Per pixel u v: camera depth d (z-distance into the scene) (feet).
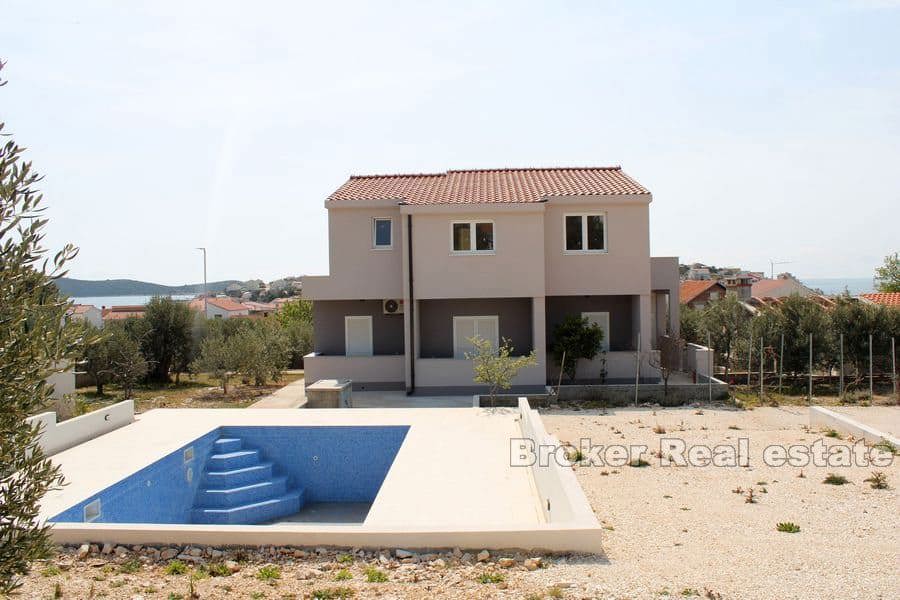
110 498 32.17
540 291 67.92
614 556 24.17
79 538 25.13
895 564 23.09
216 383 89.40
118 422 46.34
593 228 70.59
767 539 26.30
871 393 62.54
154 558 24.11
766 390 71.26
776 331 75.51
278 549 24.41
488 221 68.74
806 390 71.20
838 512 29.73
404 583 21.35
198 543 24.86
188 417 49.93
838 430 47.52
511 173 83.56
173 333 90.07
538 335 67.87
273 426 46.29
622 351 72.23
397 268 72.59
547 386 68.95
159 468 37.35
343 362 72.69
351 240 72.84
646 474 37.27
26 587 21.29
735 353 83.92
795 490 33.45
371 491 45.55
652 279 74.38
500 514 28.63
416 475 34.50
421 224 68.74
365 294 72.84
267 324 114.83
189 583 21.65
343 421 47.65
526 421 40.55
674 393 62.13
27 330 14.19
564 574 21.97
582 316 74.08
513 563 22.98
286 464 46.16
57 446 39.24
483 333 73.67
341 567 22.95
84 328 14.97
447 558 23.52
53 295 14.87
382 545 24.31
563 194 69.67
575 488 26.55
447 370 69.05
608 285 69.87
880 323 73.87
